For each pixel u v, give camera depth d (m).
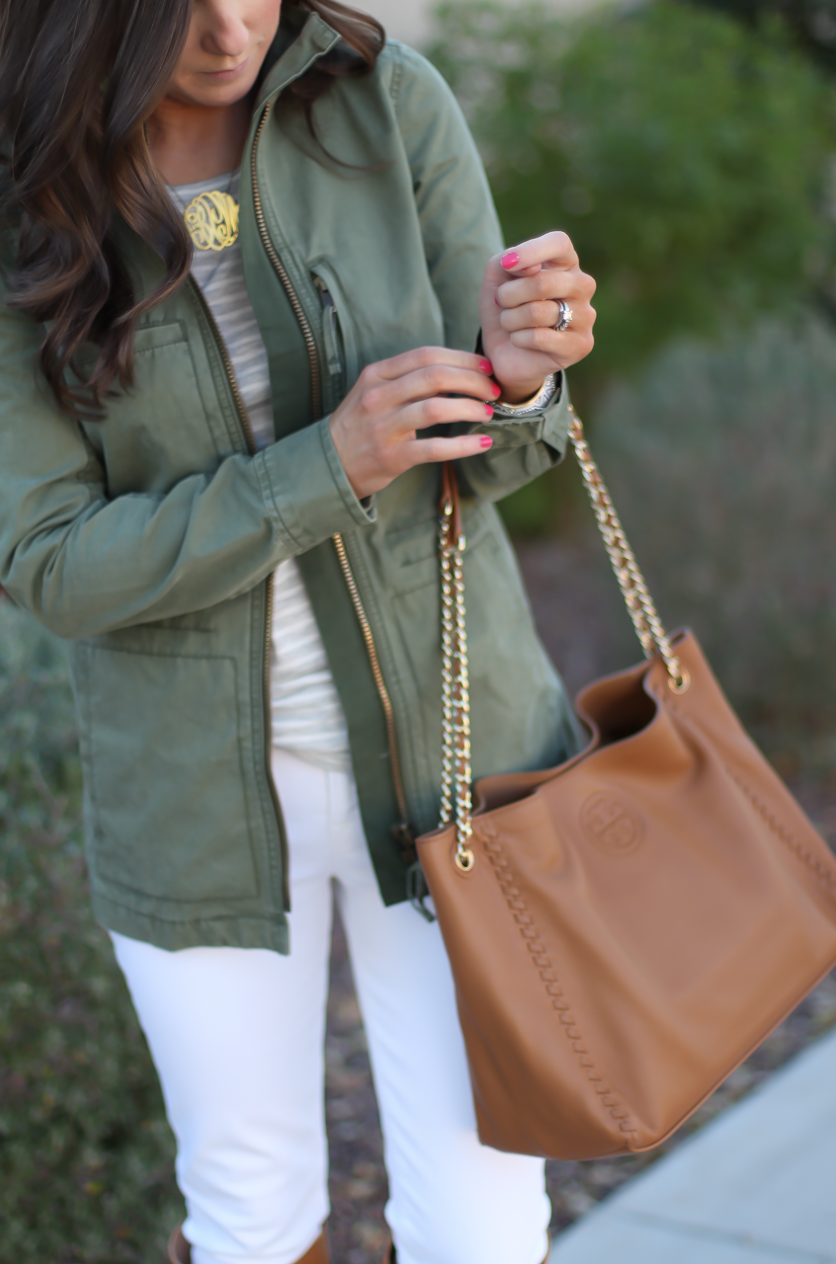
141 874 1.25
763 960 1.22
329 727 1.24
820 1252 1.84
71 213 1.05
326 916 1.34
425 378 1.02
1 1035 1.69
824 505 3.48
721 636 3.62
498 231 1.28
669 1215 1.98
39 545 1.10
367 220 1.18
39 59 1.00
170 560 1.08
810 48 7.34
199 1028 1.26
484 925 1.12
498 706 1.28
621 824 1.24
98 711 1.26
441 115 1.24
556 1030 1.11
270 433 1.19
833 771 3.62
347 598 1.19
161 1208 1.85
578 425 1.28
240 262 1.16
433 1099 1.26
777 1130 2.16
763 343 3.80
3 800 1.78
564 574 5.16
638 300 5.45
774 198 5.40
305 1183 1.36
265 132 1.13
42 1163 1.77
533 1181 1.27
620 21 6.00
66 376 1.13
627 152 5.05
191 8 0.98
